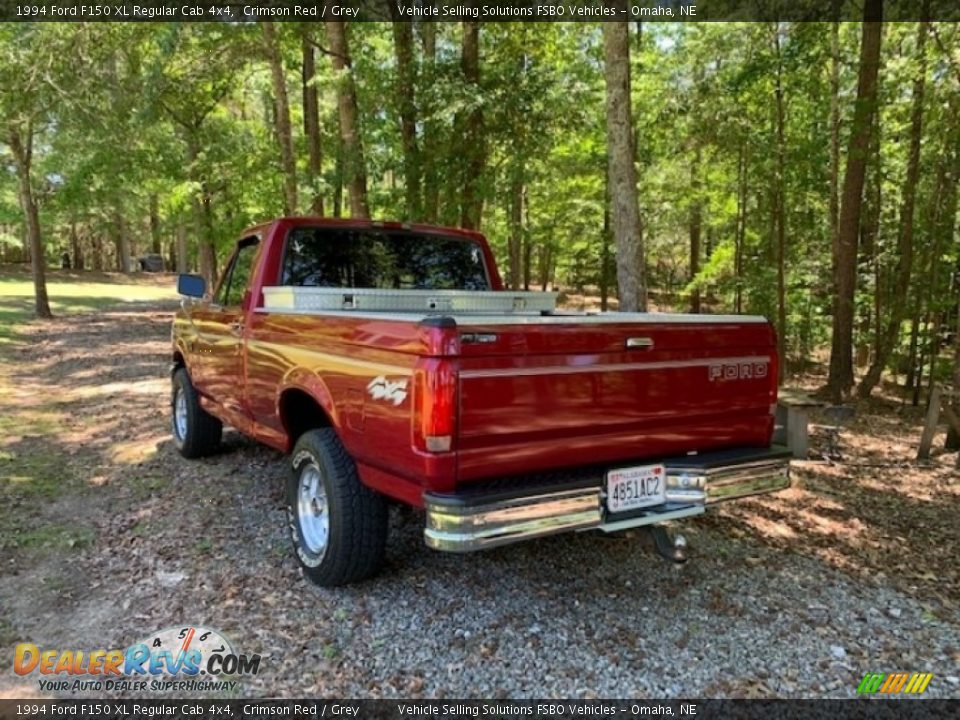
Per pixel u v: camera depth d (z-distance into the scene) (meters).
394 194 10.66
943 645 2.94
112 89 13.12
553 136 10.67
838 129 10.20
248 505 4.49
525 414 2.65
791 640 2.95
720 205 15.22
